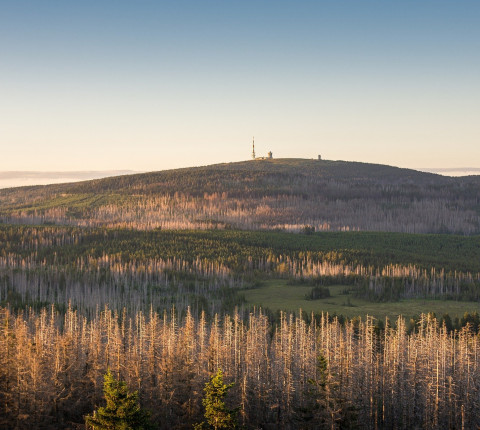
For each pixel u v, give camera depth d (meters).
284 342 131.25
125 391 90.44
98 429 88.31
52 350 124.31
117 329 131.12
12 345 113.81
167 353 121.88
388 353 124.69
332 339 129.38
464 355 122.94
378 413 119.00
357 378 116.56
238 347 130.00
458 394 117.00
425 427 113.88
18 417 106.25
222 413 93.44
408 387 120.69
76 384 118.50
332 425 99.06
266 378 120.75
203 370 120.50
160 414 113.00
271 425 114.62
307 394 106.19
